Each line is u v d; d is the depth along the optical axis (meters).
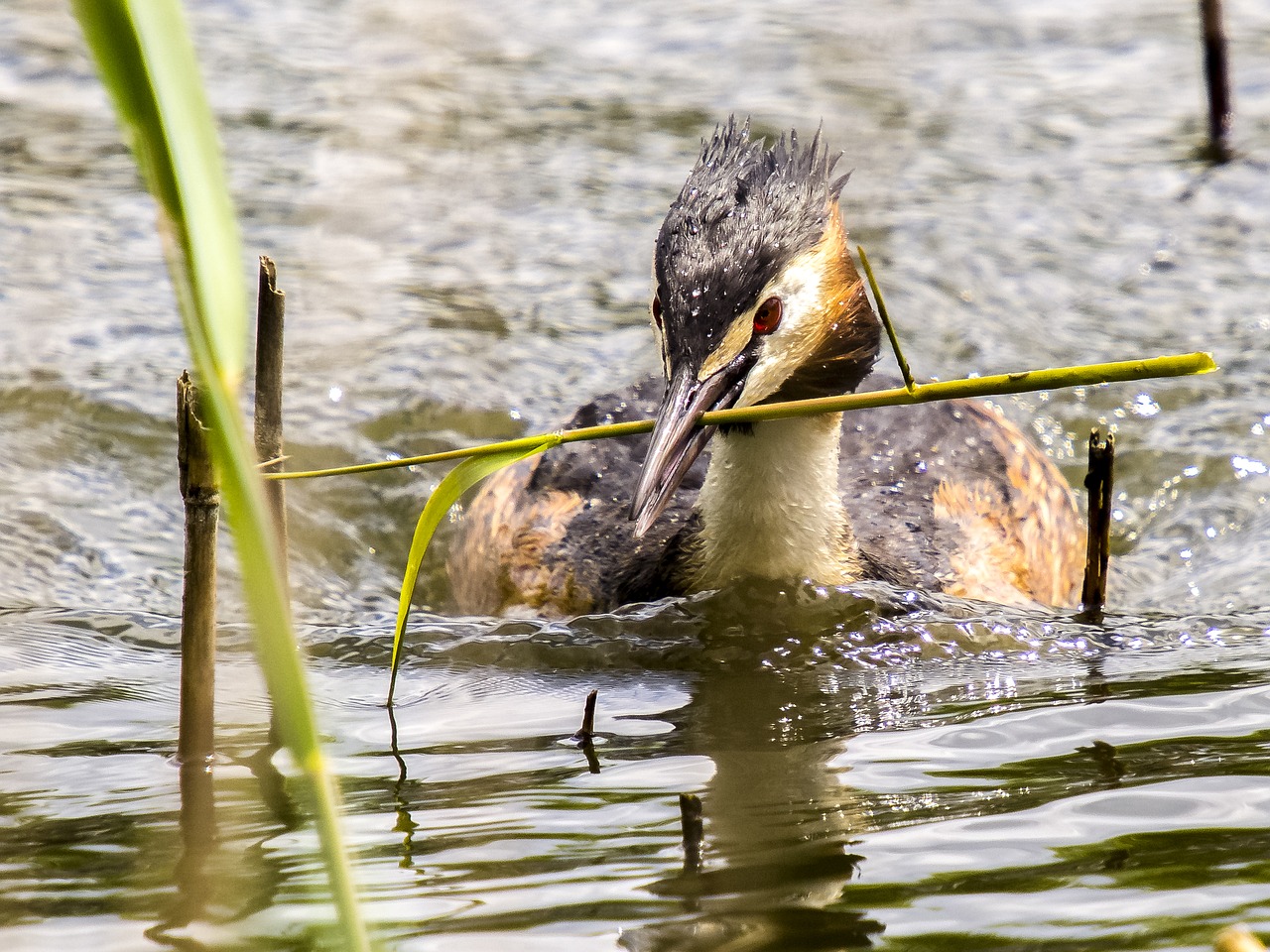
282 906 5.41
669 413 8.99
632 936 5.14
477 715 7.87
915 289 15.30
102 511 11.63
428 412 13.46
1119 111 19.25
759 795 6.50
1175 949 4.93
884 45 21.20
